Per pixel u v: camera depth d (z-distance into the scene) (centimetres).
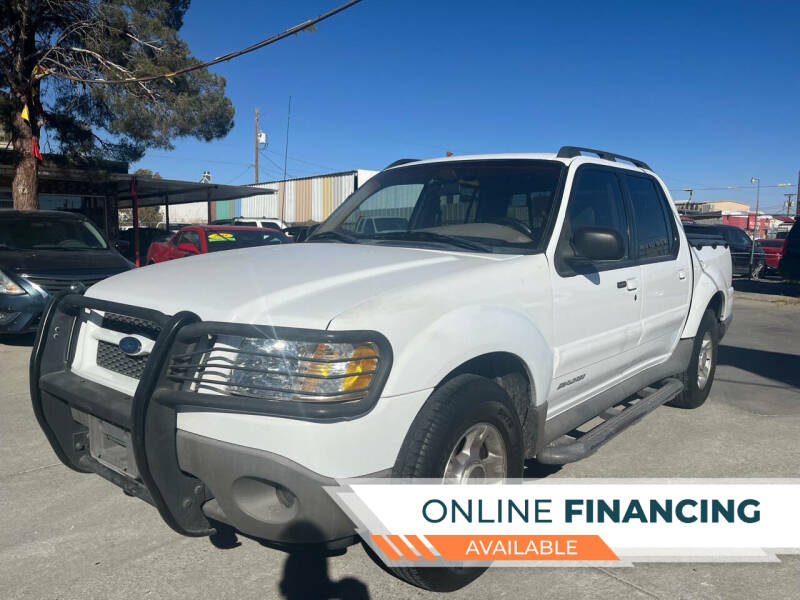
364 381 238
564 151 398
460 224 381
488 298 294
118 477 292
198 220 4262
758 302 1370
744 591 295
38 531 343
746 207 7869
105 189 2261
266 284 276
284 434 231
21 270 734
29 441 471
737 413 558
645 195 462
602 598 288
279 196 3359
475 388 272
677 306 486
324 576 302
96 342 311
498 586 297
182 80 1814
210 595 287
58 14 1730
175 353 250
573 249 360
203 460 246
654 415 548
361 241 386
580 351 361
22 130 1659
